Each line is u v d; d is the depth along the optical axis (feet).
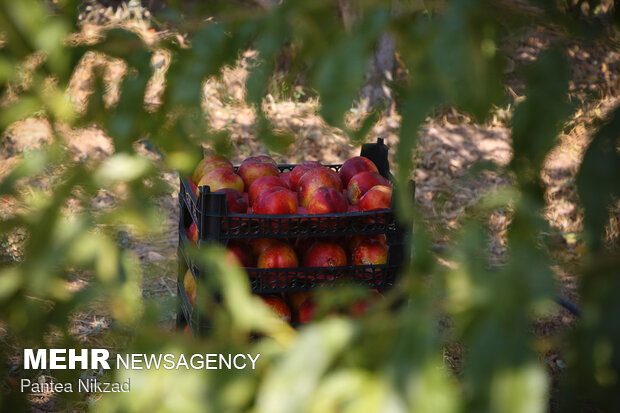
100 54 3.56
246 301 3.23
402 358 2.53
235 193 11.01
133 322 3.23
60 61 3.34
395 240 10.96
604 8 2.96
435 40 2.59
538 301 2.50
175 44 3.45
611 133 2.91
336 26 3.11
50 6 3.38
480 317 2.56
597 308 2.69
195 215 11.35
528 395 2.35
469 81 2.60
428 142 29.94
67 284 3.53
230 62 3.30
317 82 2.77
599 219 2.87
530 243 2.77
